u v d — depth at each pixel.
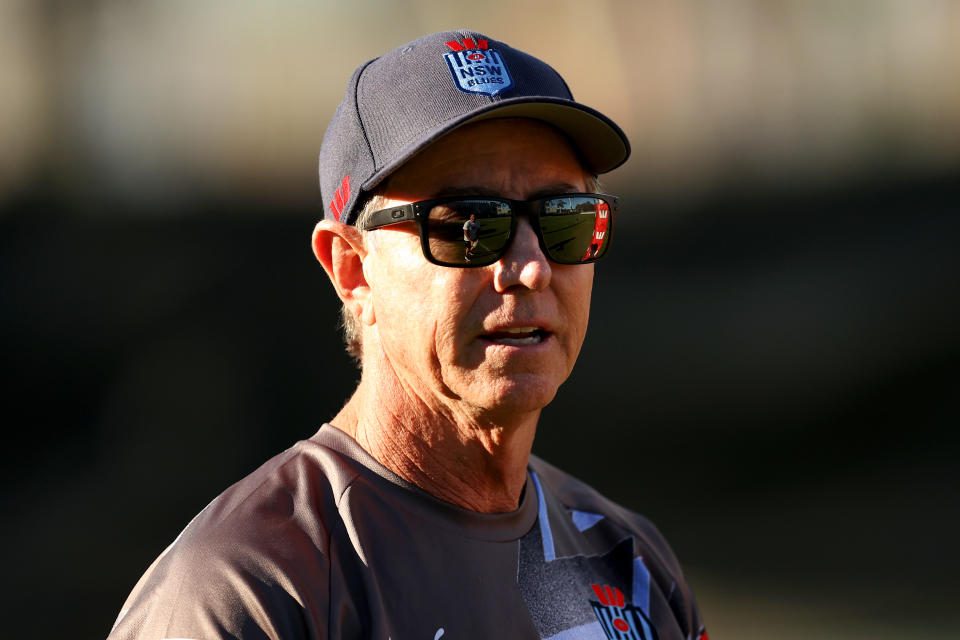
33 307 40.28
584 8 69.75
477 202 6.23
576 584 7.16
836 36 62.12
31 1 59.91
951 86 55.47
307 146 60.84
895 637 21.53
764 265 46.47
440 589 6.28
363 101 6.61
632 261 50.06
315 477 6.47
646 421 37.25
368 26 70.50
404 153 6.17
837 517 30.25
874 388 37.06
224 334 40.50
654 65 67.44
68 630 23.73
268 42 67.69
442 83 6.36
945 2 59.78
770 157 56.00
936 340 37.91
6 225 46.47
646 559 7.89
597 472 34.66
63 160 52.59
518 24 71.12
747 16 64.94
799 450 34.62
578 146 6.79
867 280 42.16
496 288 6.28
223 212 50.31
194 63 63.41
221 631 5.46
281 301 42.59
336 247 6.92
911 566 26.09
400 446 6.66
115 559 27.62
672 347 41.38
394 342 6.54
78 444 34.19
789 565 27.06
